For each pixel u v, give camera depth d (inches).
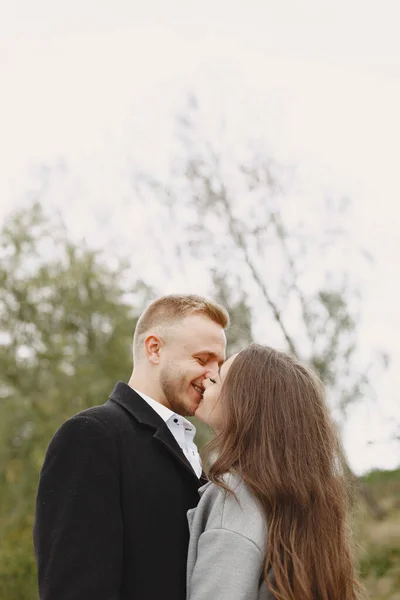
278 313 557.6
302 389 111.7
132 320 545.6
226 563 100.1
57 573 101.2
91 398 516.4
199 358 123.5
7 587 499.8
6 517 510.9
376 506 578.9
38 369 529.0
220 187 581.0
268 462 106.3
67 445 107.5
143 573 107.3
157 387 124.0
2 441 515.5
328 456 110.3
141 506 109.1
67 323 528.7
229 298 561.3
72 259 538.6
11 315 526.6
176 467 114.5
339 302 551.8
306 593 100.3
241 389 111.8
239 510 104.0
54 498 105.3
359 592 113.8
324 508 106.3
